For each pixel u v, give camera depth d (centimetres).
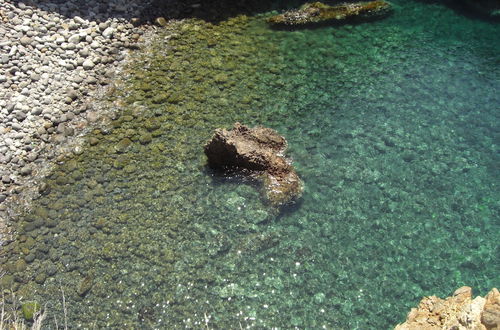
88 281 1102
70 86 1503
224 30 1694
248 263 1111
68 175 1313
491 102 1435
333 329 998
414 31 1686
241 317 1026
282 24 1698
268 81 1522
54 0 1686
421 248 1121
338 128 1384
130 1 1752
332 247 1130
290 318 1019
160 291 1074
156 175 1291
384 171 1274
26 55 1533
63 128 1414
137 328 1023
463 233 1144
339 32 1691
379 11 1733
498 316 771
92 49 1598
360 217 1184
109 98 1487
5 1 1630
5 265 1147
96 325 1034
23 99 1446
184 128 1395
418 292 1047
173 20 1727
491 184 1236
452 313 881
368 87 1499
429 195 1220
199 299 1057
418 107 1432
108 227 1193
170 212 1211
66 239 1183
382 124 1390
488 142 1333
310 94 1484
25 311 1052
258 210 1202
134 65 1577
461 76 1518
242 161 1259
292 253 1123
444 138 1345
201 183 1267
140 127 1405
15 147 1363
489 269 1078
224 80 1523
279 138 1330
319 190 1239
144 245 1153
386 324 1001
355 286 1062
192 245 1146
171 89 1501
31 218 1233
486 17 1716
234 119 1413
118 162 1327
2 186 1298
